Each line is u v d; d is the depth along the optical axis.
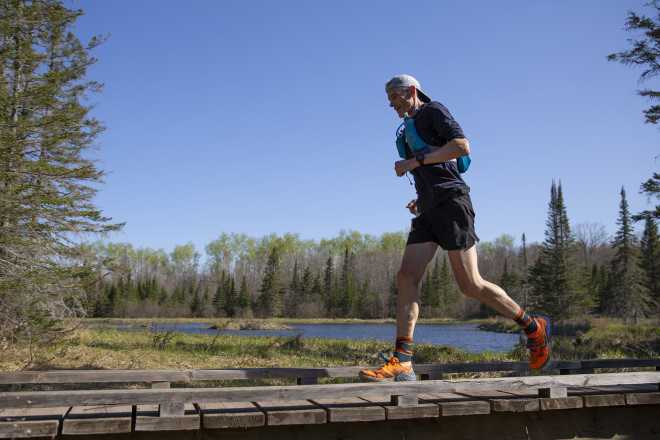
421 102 3.30
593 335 20.44
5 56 12.91
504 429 2.90
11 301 10.45
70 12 14.62
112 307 75.12
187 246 124.31
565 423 3.02
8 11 13.28
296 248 117.69
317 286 90.06
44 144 12.46
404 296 3.09
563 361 3.87
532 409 2.82
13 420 2.25
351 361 11.32
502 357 11.57
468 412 2.69
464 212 3.00
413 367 3.63
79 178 12.89
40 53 13.30
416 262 3.11
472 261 3.07
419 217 3.23
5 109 11.91
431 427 2.79
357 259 108.19
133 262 120.50
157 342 13.47
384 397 3.01
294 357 12.09
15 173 10.88
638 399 3.04
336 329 49.84
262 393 2.51
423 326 55.97
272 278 84.50
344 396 2.60
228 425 2.40
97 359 9.88
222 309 82.88
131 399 2.33
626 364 4.09
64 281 11.30
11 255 11.31
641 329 22.97
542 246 49.88
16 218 11.13
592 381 3.01
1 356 9.10
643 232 50.44
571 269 49.16
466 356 11.41
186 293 89.50
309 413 2.49
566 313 45.94
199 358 11.29
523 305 62.53
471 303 79.62
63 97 14.73
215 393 2.44
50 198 11.09
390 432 2.72
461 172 3.18
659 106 16.05
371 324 67.50
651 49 16.16
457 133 2.95
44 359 9.00
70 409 2.55
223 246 115.19
